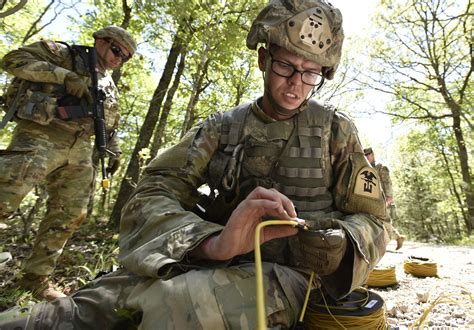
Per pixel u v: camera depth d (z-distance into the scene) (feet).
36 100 8.93
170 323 3.33
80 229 20.39
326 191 5.02
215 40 19.43
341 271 4.20
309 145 4.87
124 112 42.70
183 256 3.65
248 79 33.19
